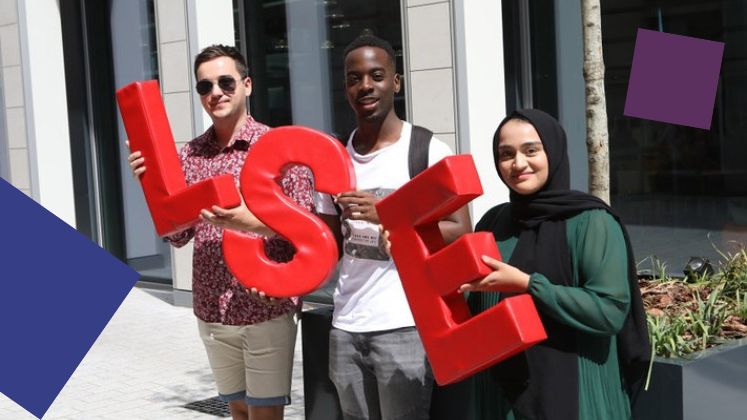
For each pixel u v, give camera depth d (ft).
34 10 39.37
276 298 12.48
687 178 26.45
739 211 25.76
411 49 25.94
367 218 11.37
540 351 10.05
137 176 12.78
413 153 11.99
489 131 25.43
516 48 27.27
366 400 12.35
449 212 10.55
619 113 26.96
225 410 21.49
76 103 40.22
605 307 9.62
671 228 26.81
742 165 25.63
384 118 12.09
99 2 39.42
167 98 33.12
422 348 11.96
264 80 32.76
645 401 11.07
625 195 27.43
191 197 12.26
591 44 14.61
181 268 34.14
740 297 14.60
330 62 30.19
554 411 9.92
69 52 39.93
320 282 11.98
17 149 40.73
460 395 12.05
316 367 13.76
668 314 13.12
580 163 26.91
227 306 13.48
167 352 27.63
